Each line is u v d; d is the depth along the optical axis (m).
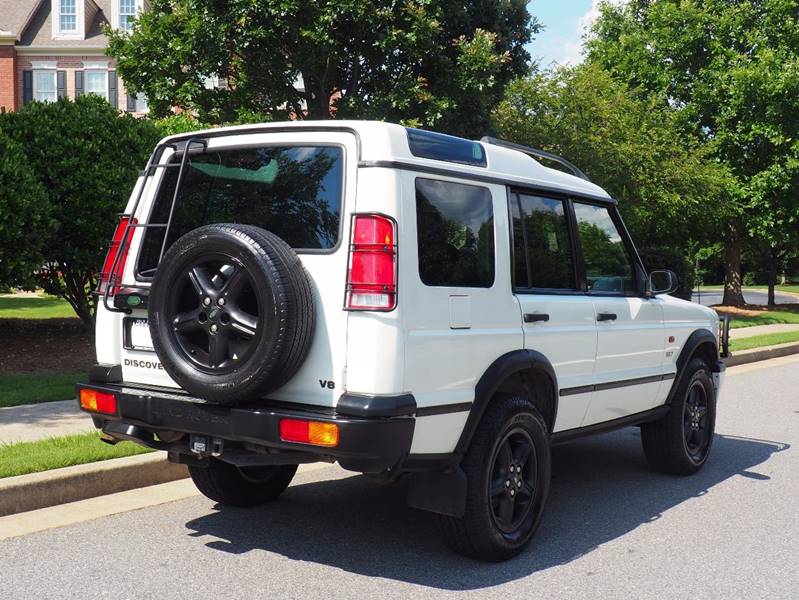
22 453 5.80
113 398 4.45
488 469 4.43
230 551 4.70
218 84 20.80
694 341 6.64
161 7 16.50
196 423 4.13
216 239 3.97
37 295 23.41
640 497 6.12
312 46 15.66
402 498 5.89
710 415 6.98
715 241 30.25
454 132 16.97
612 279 5.86
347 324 3.92
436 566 4.55
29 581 4.18
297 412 3.90
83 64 37.28
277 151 4.38
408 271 4.01
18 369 10.32
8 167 10.37
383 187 4.02
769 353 15.77
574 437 5.49
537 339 4.86
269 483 5.63
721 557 4.80
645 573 4.53
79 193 11.51
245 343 4.02
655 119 23.83
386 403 3.85
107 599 3.98
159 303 4.14
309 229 4.16
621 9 31.39
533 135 20.91
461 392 4.29
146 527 5.06
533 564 4.64
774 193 26.23
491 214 4.65
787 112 25.92
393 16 15.43
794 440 8.19
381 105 15.80
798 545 5.04
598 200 5.77
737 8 27.89
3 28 37.59
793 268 75.50
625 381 5.79
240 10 15.04
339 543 4.89
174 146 4.77
